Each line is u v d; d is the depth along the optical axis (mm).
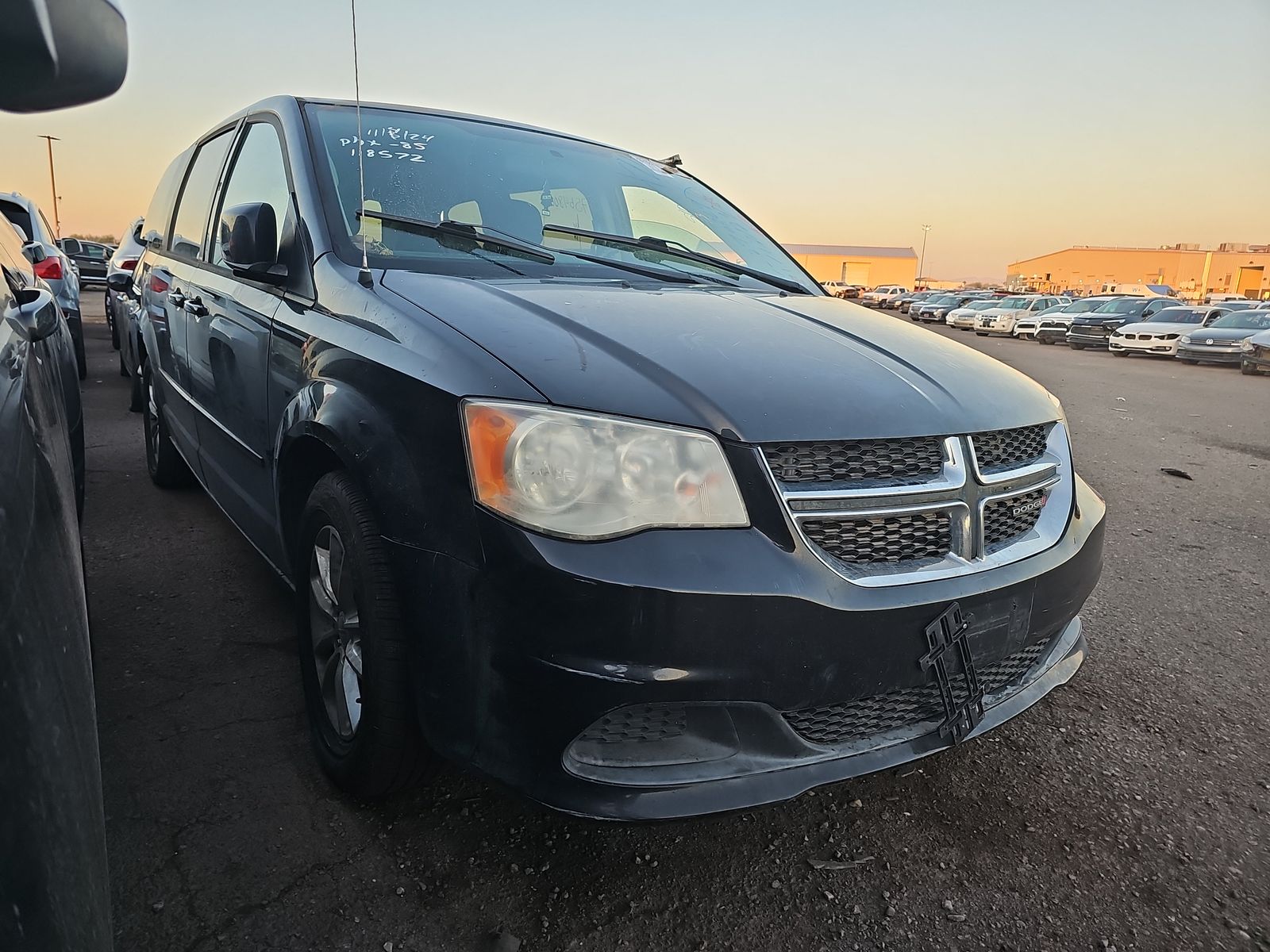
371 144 2635
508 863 1907
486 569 1567
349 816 2029
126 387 7562
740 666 1553
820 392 1770
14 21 583
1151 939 1804
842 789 2273
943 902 1877
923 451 1803
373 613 1794
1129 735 2611
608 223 2934
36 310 1512
